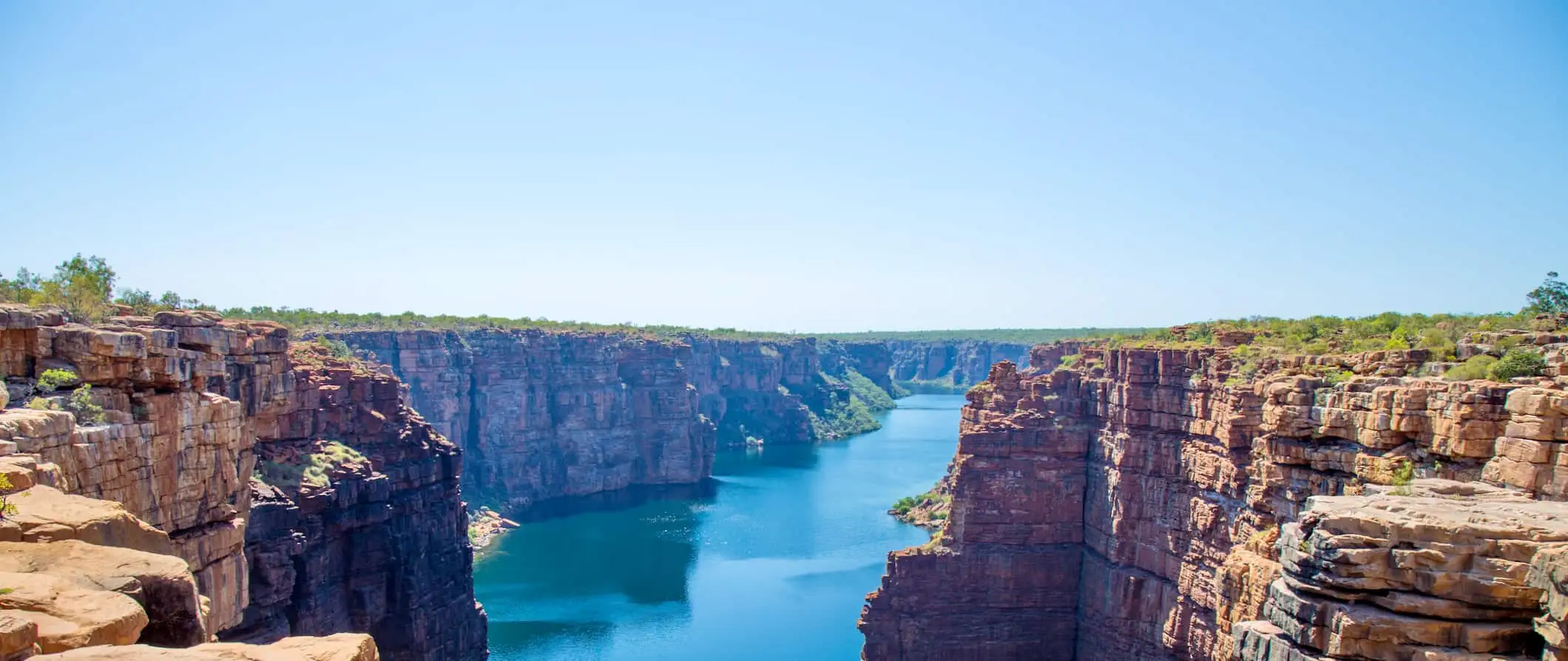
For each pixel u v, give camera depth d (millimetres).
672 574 117562
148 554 21562
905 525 140750
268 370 62531
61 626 17266
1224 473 65750
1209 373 70625
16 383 35344
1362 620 30469
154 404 37938
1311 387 58625
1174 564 71938
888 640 81188
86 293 53312
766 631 97562
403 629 70250
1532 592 29078
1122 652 75438
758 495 166875
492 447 161750
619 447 179875
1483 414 45688
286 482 62625
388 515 69938
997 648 81375
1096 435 81688
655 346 187875
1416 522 30859
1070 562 82312
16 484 24891
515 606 105625
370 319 169250
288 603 60844
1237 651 34625
